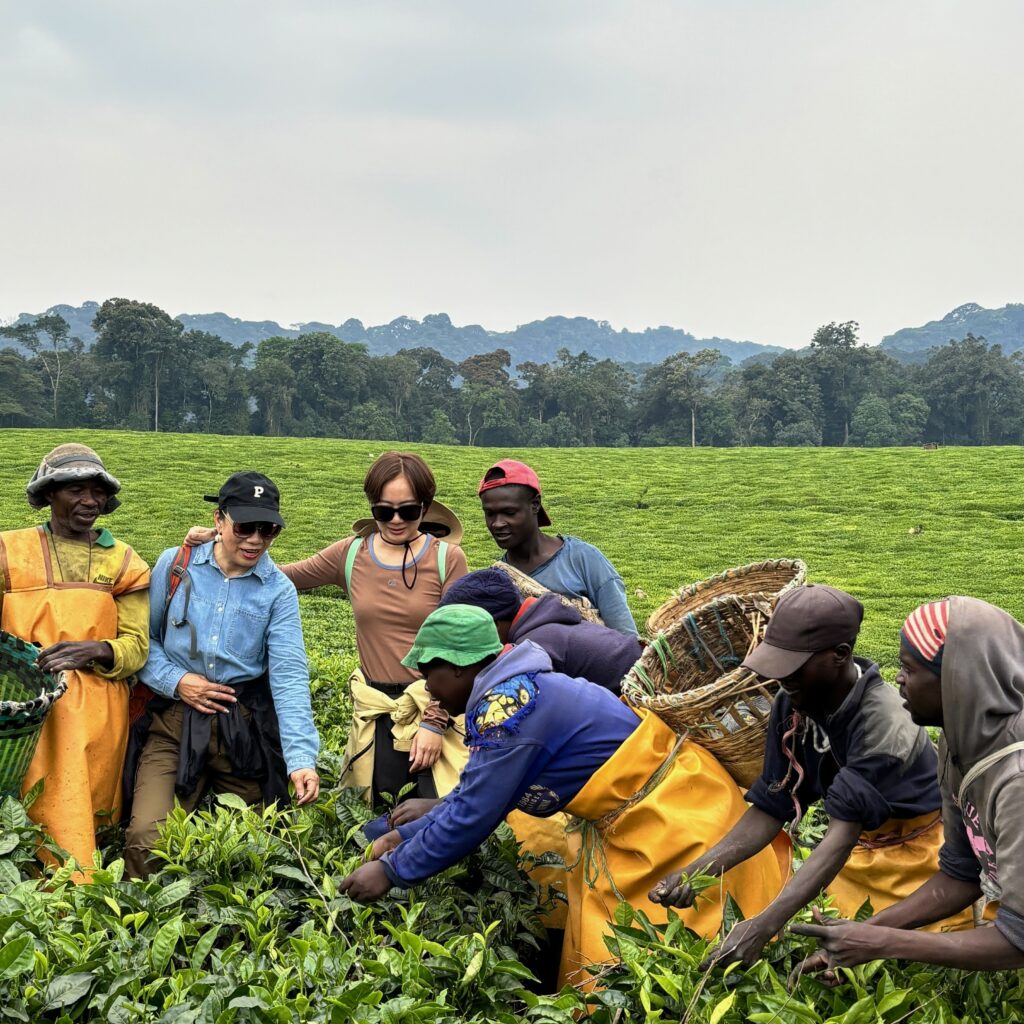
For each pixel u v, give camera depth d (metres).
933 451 44.56
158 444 44.06
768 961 3.36
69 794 4.34
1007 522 28.55
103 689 4.51
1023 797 2.78
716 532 28.89
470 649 3.80
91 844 4.34
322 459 42.09
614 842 3.73
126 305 134.25
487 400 144.62
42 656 4.30
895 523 29.09
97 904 3.55
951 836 3.15
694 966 3.14
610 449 51.12
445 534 5.29
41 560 4.54
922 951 2.87
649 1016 2.91
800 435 138.25
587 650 4.23
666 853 3.61
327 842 4.29
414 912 3.54
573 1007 3.15
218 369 138.25
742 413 144.38
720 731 3.68
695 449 50.53
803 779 3.56
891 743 3.36
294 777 4.56
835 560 24.39
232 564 4.79
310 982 3.14
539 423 147.75
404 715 4.79
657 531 29.17
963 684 2.87
